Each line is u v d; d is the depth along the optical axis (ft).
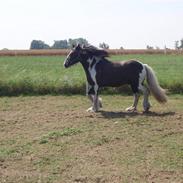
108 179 27.50
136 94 49.57
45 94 66.80
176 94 66.03
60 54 201.67
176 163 30.37
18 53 197.47
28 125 43.50
